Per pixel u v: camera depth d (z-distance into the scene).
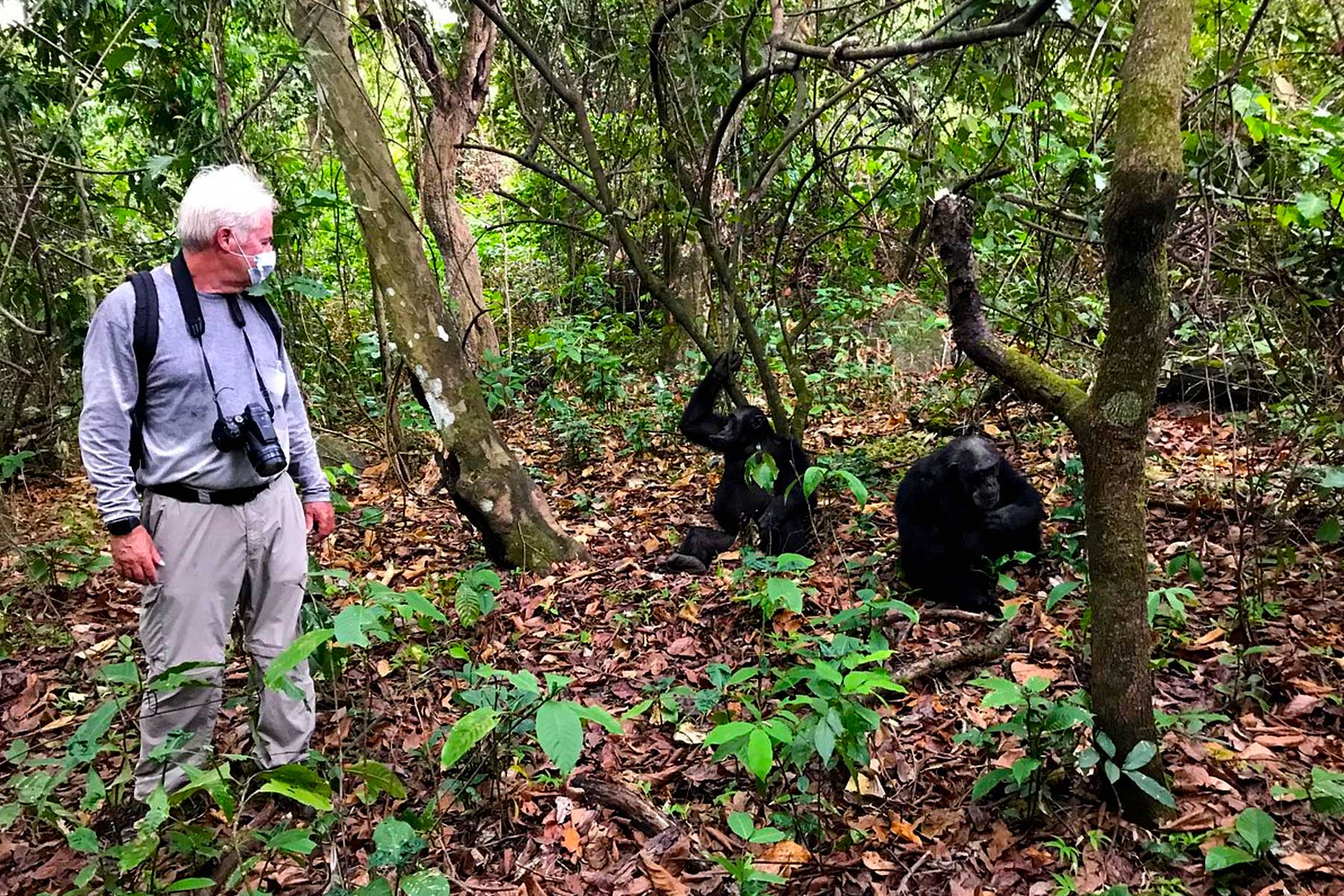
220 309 3.52
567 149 9.56
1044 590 5.24
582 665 4.88
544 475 8.63
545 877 3.36
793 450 6.55
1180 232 5.57
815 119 6.55
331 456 9.14
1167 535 5.59
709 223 7.01
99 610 6.15
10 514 6.72
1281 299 5.25
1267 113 4.54
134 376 3.32
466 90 10.59
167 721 3.49
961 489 5.20
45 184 7.29
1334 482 4.14
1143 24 2.75
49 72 7.09
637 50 7.56
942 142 6.50
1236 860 2.88
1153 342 2.91
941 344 10.11
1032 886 3.08
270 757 3.75
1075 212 6.06
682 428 6.87
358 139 6.23
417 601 3.42
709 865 3.32
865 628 4.79
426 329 6.28
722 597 5.47
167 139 7.12
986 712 4.03
